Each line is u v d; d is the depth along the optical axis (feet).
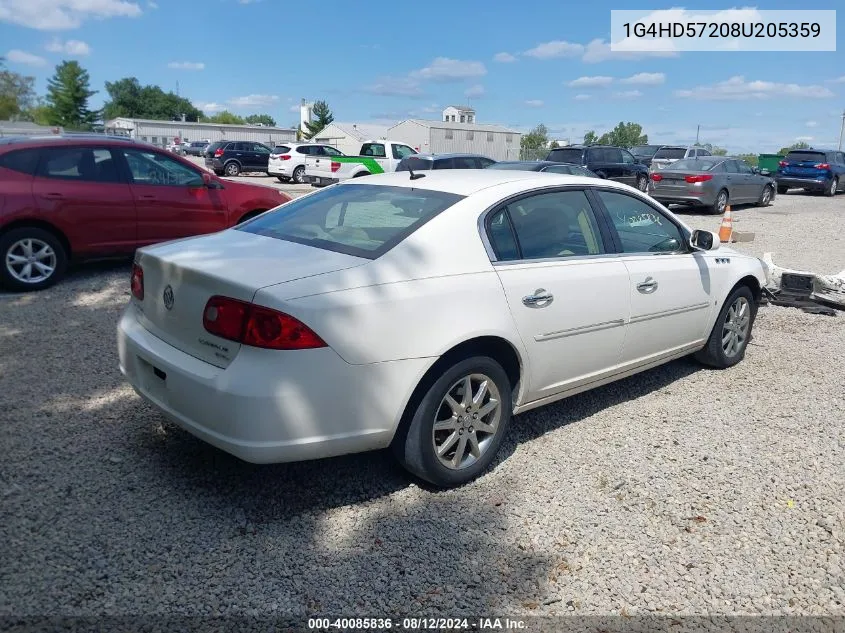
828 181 82.89
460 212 12.08
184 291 10.85
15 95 297.33
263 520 10.75
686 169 59.26
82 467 12.04
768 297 26.16
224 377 9.93
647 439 14.12
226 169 106.63
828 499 11.98
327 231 12.42
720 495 12.01
